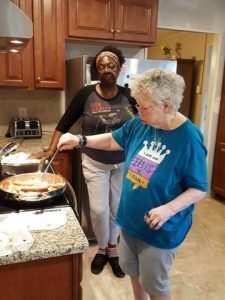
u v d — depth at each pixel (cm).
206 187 114
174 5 312
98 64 196
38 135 266
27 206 111
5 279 85
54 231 94
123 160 204
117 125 201
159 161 115
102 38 257
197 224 293
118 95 204
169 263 125
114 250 223
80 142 147
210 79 357
